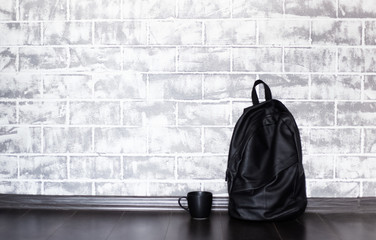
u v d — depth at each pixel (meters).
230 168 1.84
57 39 1.99
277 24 1.96
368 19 1.95
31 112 2.01
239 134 1.85
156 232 1.68
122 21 1.97
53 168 2.01
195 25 1.96
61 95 2.00
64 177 2.01
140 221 1.83
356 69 1.96
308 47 1.96
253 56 1.96
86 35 1.98
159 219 1.85
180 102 1.98
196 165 1.99
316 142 1.98
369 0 1.95
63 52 1.99
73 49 1.99
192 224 1.78
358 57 1.96
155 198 1.99
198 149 1.99
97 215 1.91
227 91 1.97
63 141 2.01
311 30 1.96
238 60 1.97
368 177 1.99
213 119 1.98
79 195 2.01
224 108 1.98
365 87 1.97
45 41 1.99
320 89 1.97
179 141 1.99
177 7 1.96
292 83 1.97
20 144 2.02
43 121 2.01
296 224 1.79
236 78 1.97
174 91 1.98
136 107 1.99
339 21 1.95
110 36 1.98
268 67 1.97
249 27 1.96
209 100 1.98
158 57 1.97
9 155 2.02
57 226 1.76
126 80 1.98
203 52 1.97
